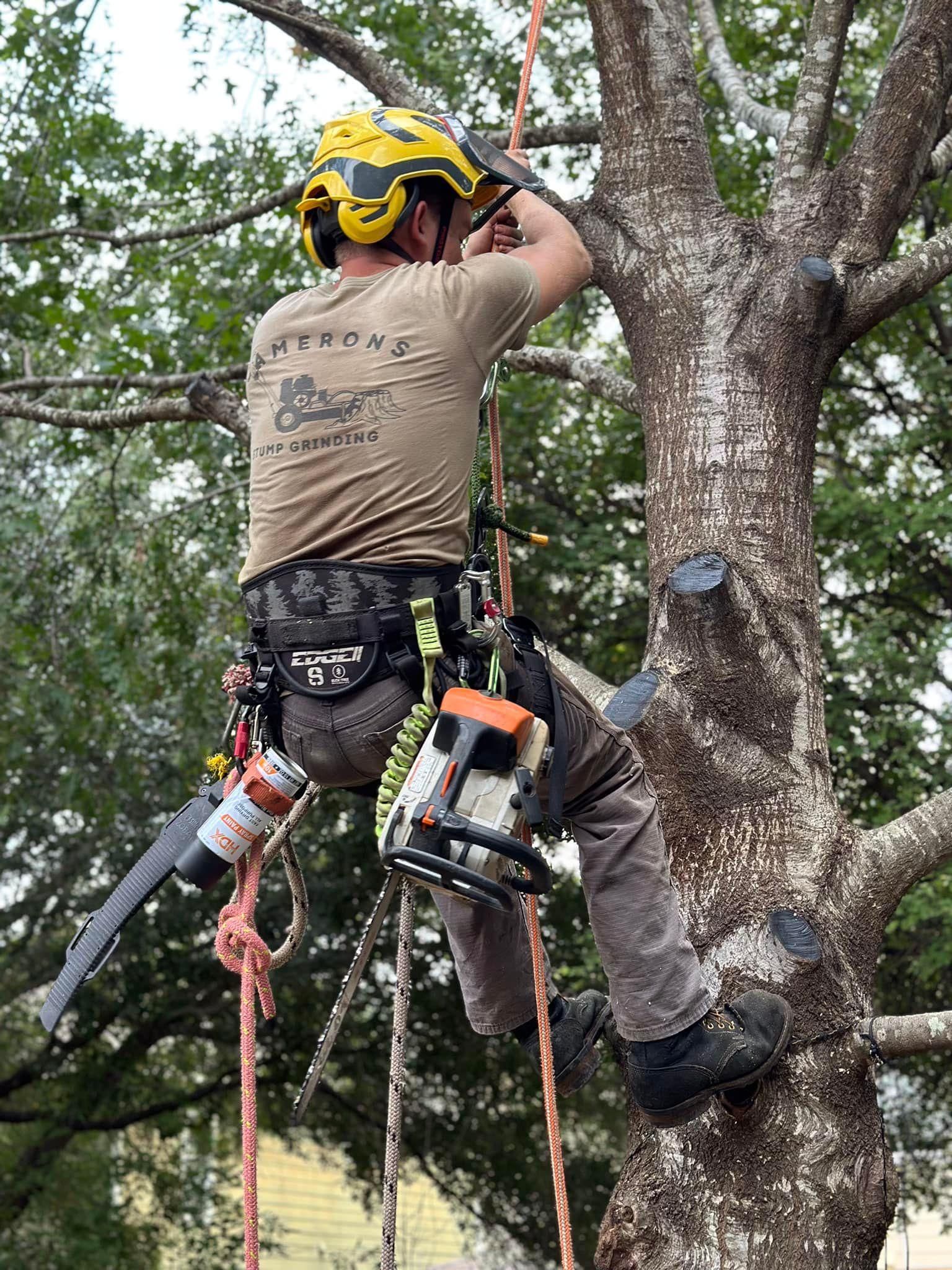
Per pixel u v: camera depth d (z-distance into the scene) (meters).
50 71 16.23
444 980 27.06
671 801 6.57
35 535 21.86
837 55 8.11
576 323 19.84
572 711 5.02
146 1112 27.66
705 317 7.65
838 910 6.29
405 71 17.23
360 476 4.57
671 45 8.30
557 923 24.97
